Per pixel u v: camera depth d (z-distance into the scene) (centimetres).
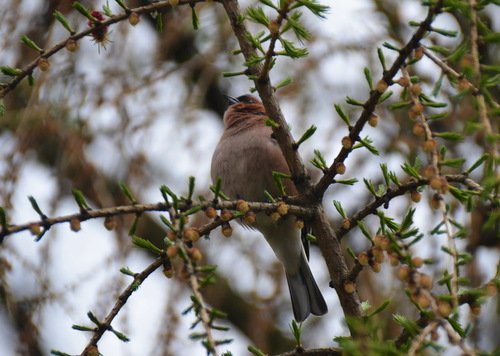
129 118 1145
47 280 966
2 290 998
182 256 480
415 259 441
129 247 1016
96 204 1211
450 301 444
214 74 1247
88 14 618
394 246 465
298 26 588
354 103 589
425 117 530
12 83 626
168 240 504
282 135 677
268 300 1169
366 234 568
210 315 456
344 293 644
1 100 624
